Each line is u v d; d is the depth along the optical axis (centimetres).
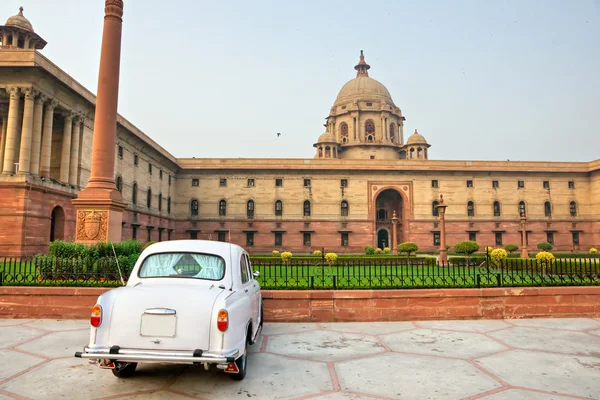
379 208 5244
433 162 4853
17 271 1420
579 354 683
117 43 1350
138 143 3722
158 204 4266
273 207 4781
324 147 5662
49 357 645
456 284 1041
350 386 532
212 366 599
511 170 4872
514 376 572
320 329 871
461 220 4794
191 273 571
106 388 517
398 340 777
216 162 4828
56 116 2856
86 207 1263
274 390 516
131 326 481
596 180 4875
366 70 6781
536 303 994
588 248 4872
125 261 1051
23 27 3198
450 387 529
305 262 2764
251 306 612
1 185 2286
